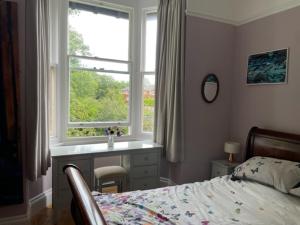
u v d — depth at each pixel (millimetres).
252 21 3221
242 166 2531
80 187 1286
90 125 3451
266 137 2799
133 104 3723
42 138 2660
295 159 2463
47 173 2982
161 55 3340
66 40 3229
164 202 1896
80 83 3379
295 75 2680
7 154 2383
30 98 2447
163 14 3324
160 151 3176
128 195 2014
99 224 917
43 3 2676
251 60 3225
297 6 2662
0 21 2279
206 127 3402
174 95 3172
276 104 2893
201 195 2066
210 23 3332
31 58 2439
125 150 2936
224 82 3488
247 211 1777
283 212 1770
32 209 2740
